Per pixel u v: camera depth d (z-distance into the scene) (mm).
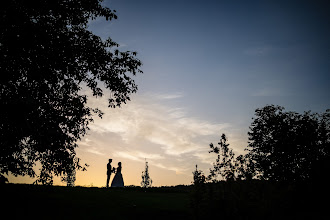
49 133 10258
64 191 12711
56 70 11609
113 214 8344
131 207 9555
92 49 11758
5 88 9711
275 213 5961
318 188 6711
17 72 9945
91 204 9727
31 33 9758
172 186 19984
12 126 9430
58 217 7410
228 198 6629
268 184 6586
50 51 10469
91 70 12188
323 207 6156
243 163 7234
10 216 7039
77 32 12102
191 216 7695
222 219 6367
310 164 7715
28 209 7941
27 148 10922
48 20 10883
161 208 9422
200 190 7035
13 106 9117
